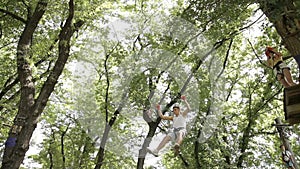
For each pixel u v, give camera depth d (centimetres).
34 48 1489
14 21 1734
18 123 1211
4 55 1941
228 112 2116
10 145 1191
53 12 1573
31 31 1309
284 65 712
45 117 2178
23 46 1293
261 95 2248
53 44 1691
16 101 1869
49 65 1878
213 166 1983
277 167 2223
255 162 2220
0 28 1781
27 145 1197
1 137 1875
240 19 1341
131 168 2059
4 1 1644
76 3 1394
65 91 2086
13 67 1922
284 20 727
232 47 2252
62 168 2098
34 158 2267
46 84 1282
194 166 2020
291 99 634
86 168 2094
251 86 2255
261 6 693
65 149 2269
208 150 2030
